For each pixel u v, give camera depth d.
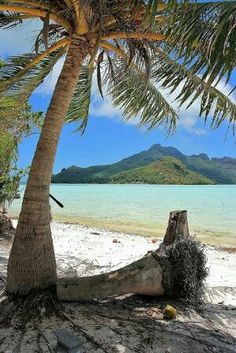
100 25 3.80
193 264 4.62
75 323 3.82
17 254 4.11
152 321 4.05
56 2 4.11
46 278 4.14
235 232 15.57
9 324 3.73
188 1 2.96
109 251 9.48
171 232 4.80
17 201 28.61
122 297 4.70
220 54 2.78
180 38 3.08
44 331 3.62
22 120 7.34
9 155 8.92
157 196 45.00
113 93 6.29
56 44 4.39
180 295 4.62
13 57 5.34
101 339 3.54
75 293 4.25
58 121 4.25
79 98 6.43
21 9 4.08
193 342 3.66
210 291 5.61
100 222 18.14
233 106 5.25
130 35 4.14
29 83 5.62
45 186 4.18
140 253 9.41
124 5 3.86
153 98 6.30
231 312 4.66
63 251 8.98
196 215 22.02
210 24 2.96
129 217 20.50
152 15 2.87
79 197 41.56
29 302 3.97
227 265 8.44
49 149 4.20
